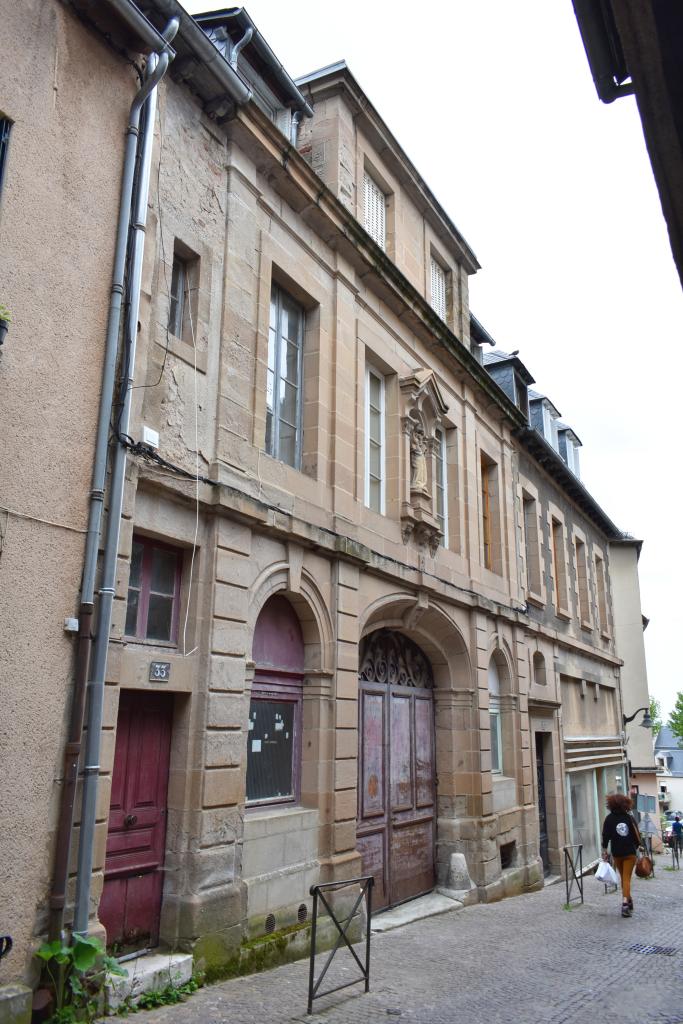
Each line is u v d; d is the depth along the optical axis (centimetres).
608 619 2467
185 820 691
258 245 897
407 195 1332
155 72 682
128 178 679
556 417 2338
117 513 626
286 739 882
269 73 1009
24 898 523
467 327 1534
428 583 1177
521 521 1705
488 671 1404
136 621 693
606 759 2155
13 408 555
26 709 539
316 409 978
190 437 752
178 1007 598
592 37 326
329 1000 648
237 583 773
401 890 1130
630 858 1159
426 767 1262
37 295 585
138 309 683
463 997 689
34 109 603
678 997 721
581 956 879
